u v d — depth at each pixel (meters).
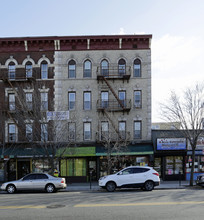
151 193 13.05
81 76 21.44
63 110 20.89
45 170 20.84
